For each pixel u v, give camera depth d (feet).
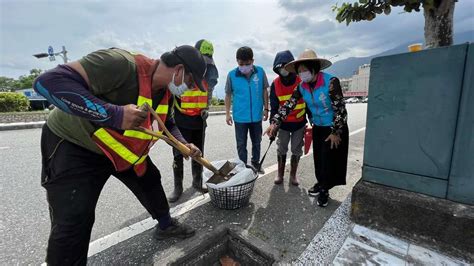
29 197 9.56
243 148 11.32
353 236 6.73
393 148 6.84
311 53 7.93
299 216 7.88
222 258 6.69
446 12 7.68
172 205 8.75
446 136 6.01
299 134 10.02
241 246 6.52
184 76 4.96
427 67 5.96
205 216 7.92
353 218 7.34
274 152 16.90
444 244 6.05
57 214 4.56
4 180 11.34
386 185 7.14
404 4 7.69
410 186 6.74
